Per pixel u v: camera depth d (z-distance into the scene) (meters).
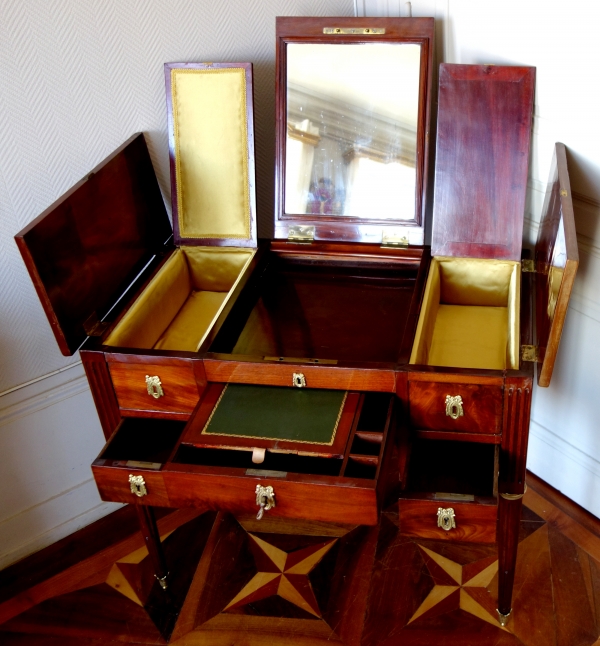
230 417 1.40
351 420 1.37
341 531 1.91
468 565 1.79
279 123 1.79
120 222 1.71
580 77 1.49
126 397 1.56
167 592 1.80
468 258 1.71
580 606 1.68
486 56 1.68
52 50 1.62
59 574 1.90
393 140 1.73
